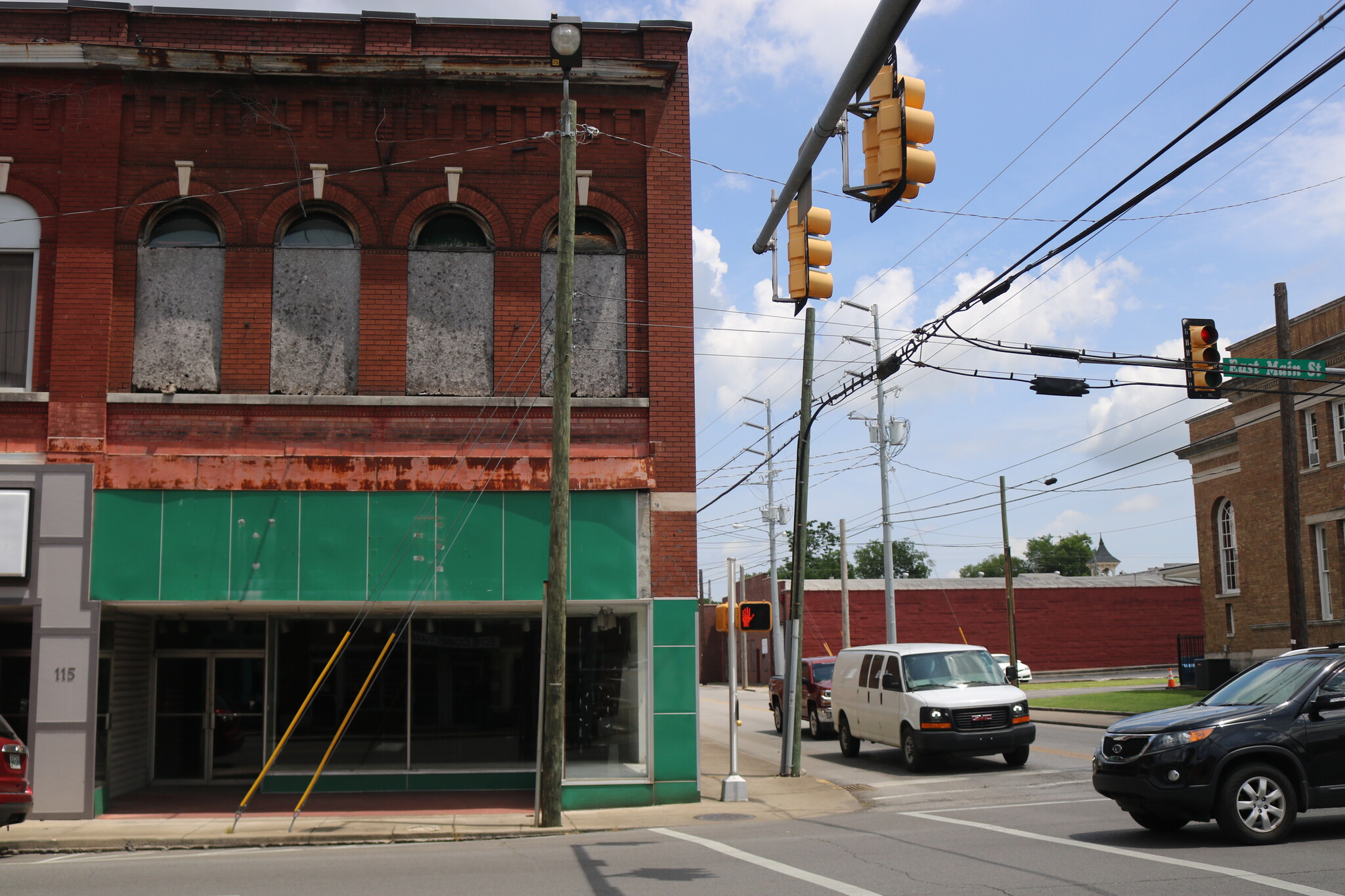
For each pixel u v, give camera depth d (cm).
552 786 1409
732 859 1036
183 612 1692
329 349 1675
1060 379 1655
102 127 1677
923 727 1891
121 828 1411
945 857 997
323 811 1541
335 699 1712
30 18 1683
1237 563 3734
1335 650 1077
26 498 1558
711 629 7894
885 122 845
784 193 1141
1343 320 3047
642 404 1681
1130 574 6631
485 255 1717
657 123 1753
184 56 1672
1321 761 1011
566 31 1420
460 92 1730
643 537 1636
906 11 785
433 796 1650
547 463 1638
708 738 2925
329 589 1583
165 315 1666
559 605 1438
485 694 1711
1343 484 3117
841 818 1388
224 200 1681
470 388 1681
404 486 1612
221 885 959
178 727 1761
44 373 1631
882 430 3562
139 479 1584
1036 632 5941
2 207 1659
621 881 927
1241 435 3666
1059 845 1041
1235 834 991
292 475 1603
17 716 1653
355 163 1702
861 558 10562
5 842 1303
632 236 1731
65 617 1543
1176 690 3866
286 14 1717
